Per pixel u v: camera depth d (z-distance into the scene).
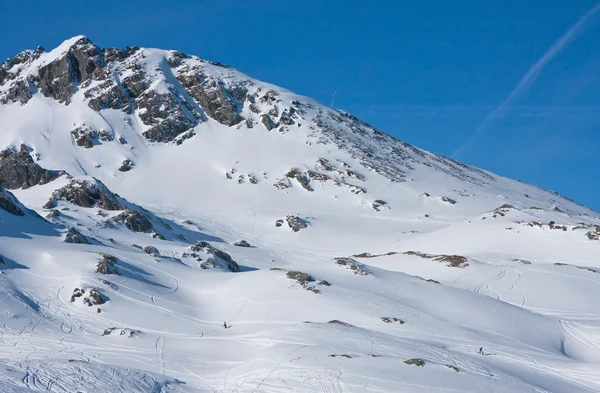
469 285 63.31
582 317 53.56
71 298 49.28
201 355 38.59
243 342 40.81
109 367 32.19
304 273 55.94
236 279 57.72
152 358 37.12
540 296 59.59
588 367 38.00
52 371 30.42
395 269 73.38
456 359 36.44
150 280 57.19
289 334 40.84
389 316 47.31
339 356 34.38
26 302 47.78
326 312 48.28
